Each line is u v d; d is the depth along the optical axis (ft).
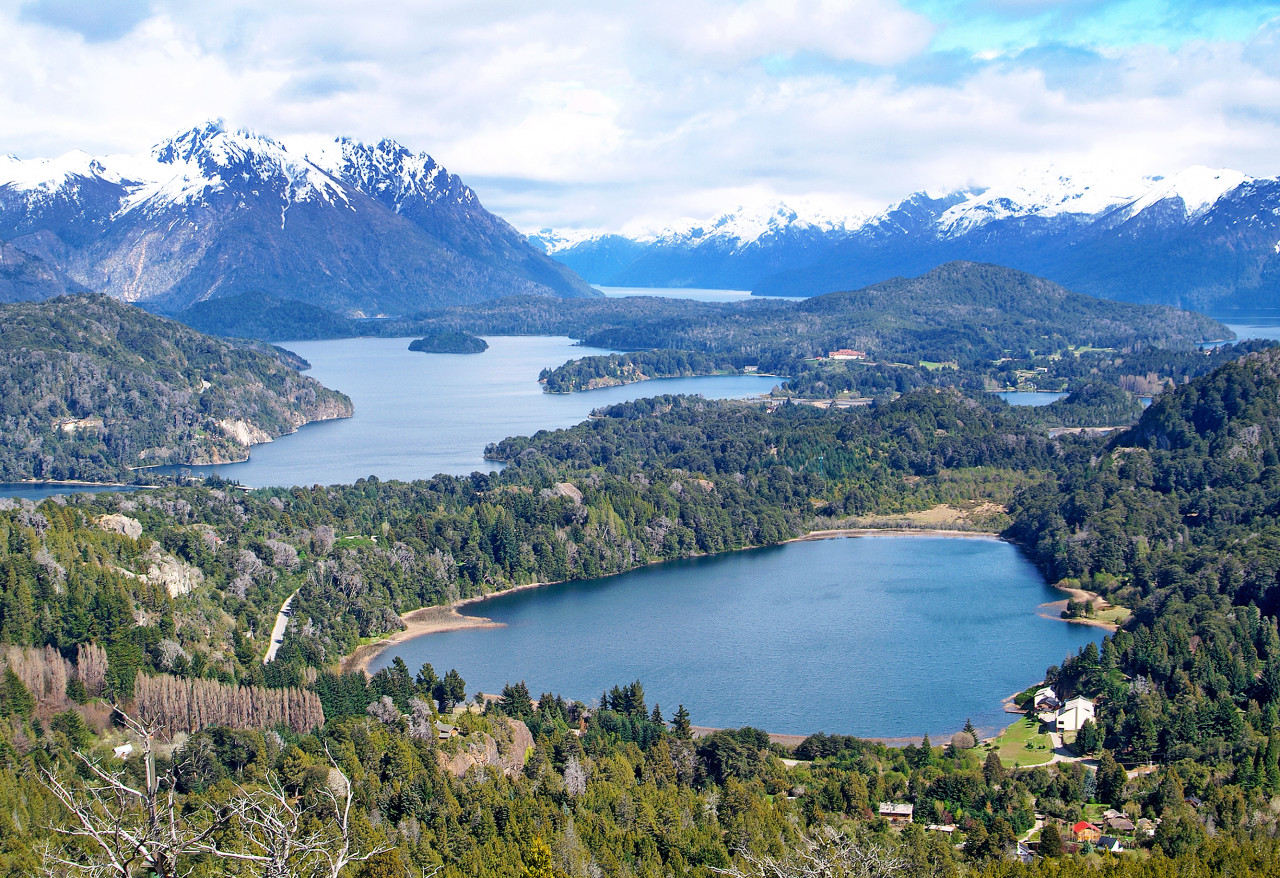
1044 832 590.96
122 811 241.14
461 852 574.15
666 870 565.53
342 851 251.39
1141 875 531.91
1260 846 572.10
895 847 564.71
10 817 577.02
